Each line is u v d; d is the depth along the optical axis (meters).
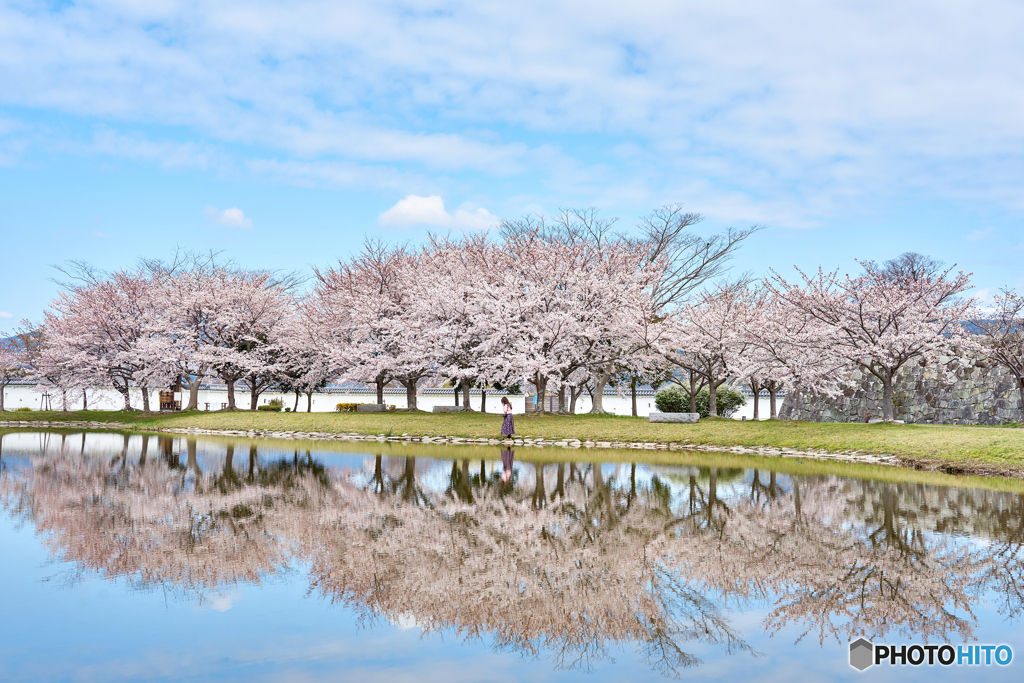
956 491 17.72
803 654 7.89
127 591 10.08
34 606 9.40
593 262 38.41
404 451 28.17
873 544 12.50
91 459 25.61
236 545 12.68
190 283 48.28
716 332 34.06
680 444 29.27
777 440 27.44
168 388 52.62
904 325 28.56
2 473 21.78
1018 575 10.62
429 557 11.90
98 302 46.19
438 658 7.80
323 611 9.31
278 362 46.78
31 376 52.34
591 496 17.44
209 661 7.64
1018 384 28.23
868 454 24.23
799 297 30.73
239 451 28.41
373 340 41.75
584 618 9.09
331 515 15.21
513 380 36.91
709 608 9.42
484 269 40.31
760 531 13.54
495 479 20.33
